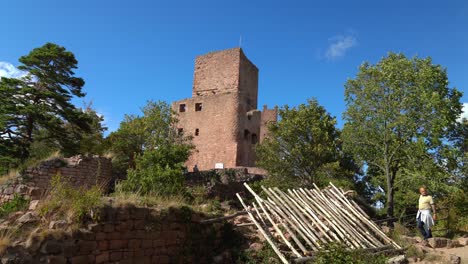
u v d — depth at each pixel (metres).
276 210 10.16
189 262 9.04
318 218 10.45
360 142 21.00
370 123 20.48
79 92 24.67
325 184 19.56
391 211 19.36
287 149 21.30
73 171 17.81
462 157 19.17
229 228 10.44
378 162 21.28
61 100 23.05
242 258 9.30
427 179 18.33
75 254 6.62
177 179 14.13
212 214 10.62
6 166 19.27
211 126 38.12
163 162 16.77
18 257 5.99
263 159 22.14
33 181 15.90
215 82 42.03
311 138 21.27
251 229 10.91
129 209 7.84
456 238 14.52
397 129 19.84
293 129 21.05
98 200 7.42
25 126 21.88
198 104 40.34
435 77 19.45
